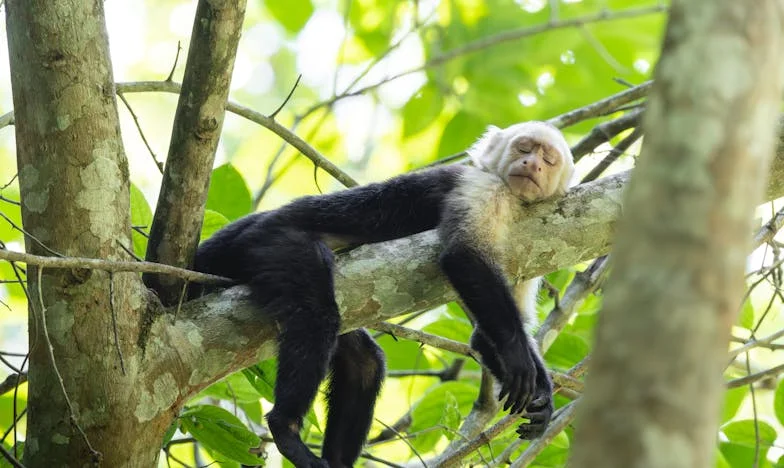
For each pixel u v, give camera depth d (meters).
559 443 11.39
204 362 8.70
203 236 11.30
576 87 17.50
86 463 8.06
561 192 11.34
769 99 3.74
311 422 10.59
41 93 7.68
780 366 10.27
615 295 3.53
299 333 9.20
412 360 14.22
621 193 9.35
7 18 7.76
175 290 9.11
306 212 10.97
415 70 14.76
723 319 3.44
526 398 9.51
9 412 13.07
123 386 8.09
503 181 10.99
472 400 12.40
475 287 9.45
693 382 3.35
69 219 7.82
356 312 9.39
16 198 15.20
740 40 3.75
